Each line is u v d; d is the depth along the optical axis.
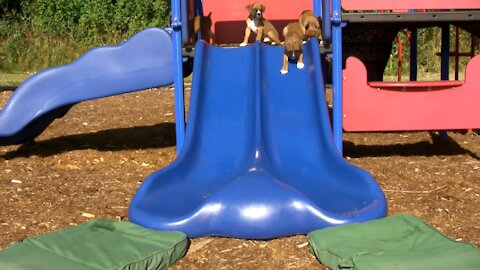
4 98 10.70
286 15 7.53
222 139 5.33
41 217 4.83
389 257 3.78
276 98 5.58
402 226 4.21
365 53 8.42
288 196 4.43
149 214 4.38
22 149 6.87
